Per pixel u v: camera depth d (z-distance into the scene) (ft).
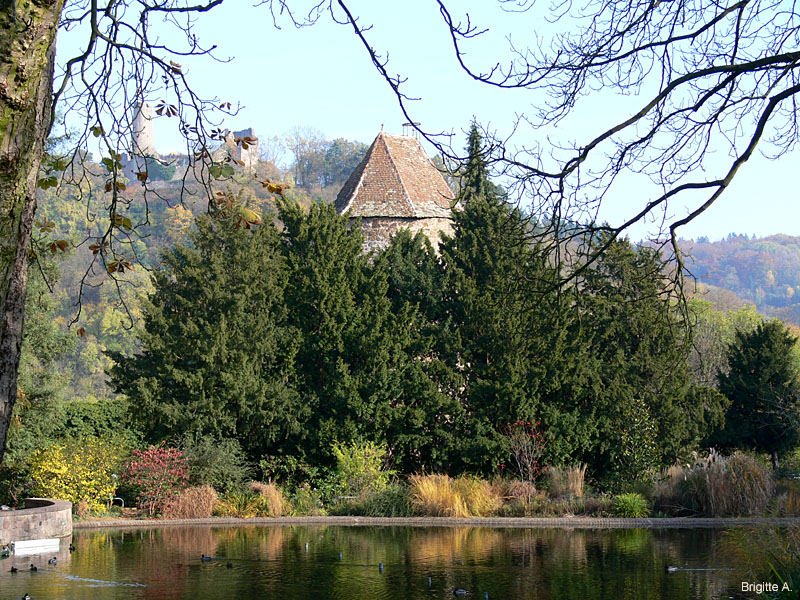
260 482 84.43
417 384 86.94
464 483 76.64
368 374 86.79
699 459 87.10
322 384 89.25
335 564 49.26
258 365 86.63
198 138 21.25
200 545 57.52
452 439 85.40
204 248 90.38
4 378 10.87
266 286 88.94
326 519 71.05
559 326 85.92
